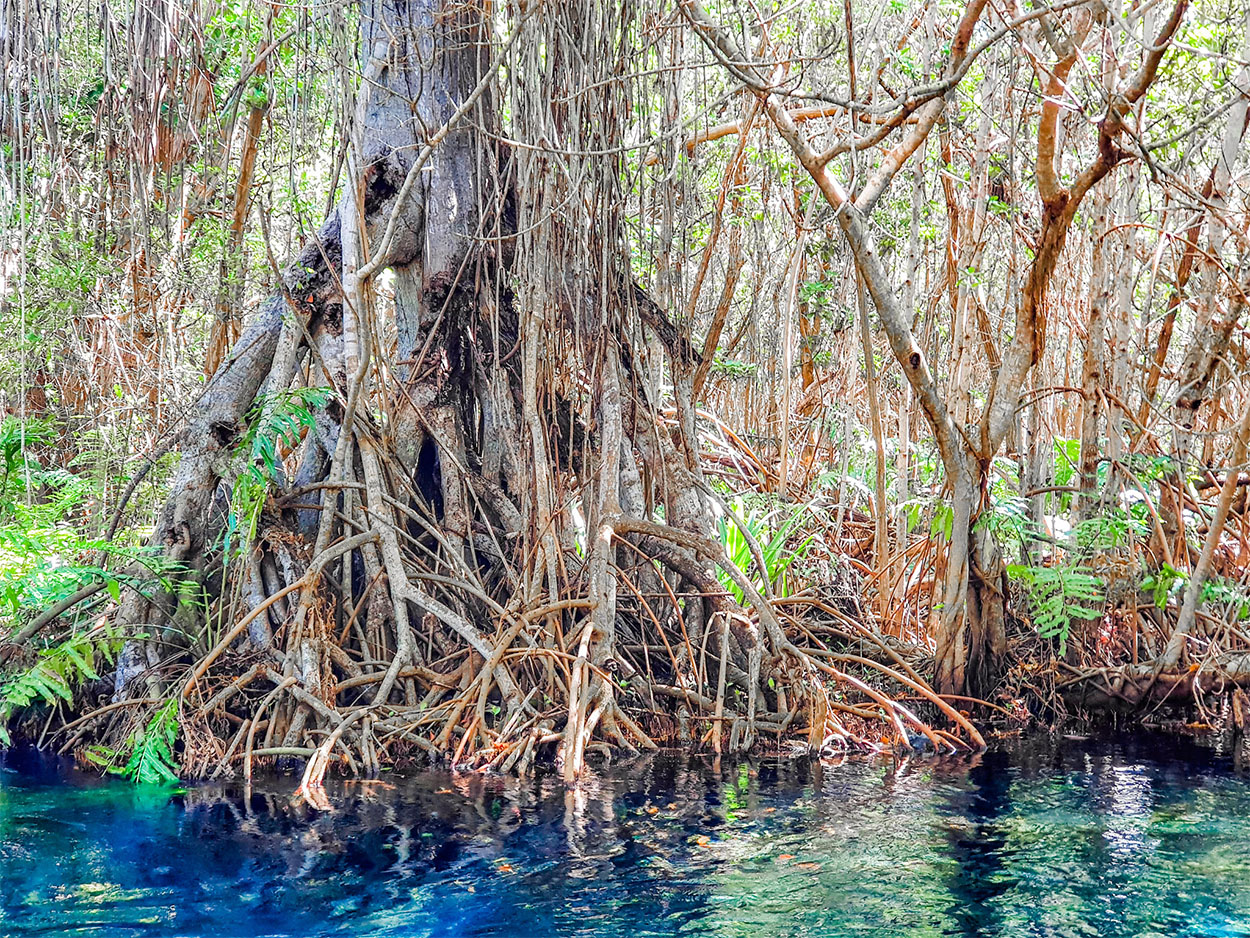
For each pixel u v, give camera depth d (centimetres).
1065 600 720
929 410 655
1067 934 360
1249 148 861
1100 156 600
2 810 506
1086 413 730
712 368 1151
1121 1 672
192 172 1049
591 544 726
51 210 916
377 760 585
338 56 661
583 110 675
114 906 384
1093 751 631
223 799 524
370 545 685
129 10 829
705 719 654
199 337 1121
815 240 1052
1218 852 443
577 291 712
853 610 839
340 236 744
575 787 548
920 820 488
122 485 887
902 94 547
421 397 734
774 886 404
